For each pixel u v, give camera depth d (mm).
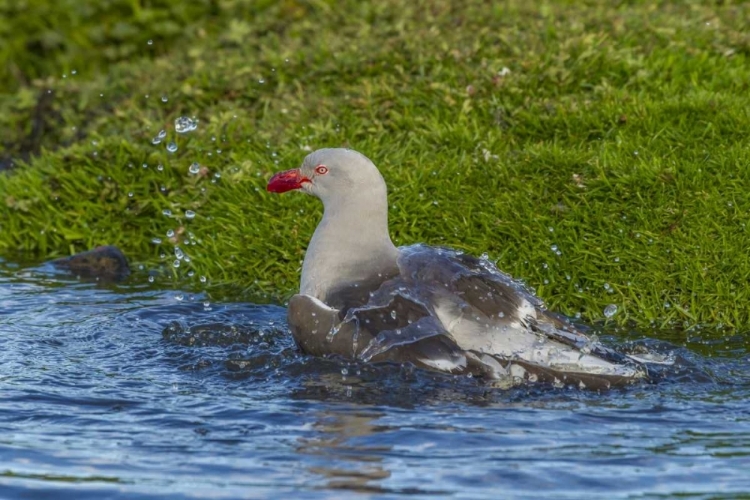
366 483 7598
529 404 8930
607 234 11914
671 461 7926
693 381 9461
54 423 8680
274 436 8391
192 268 13078
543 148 12984
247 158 13742
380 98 14531
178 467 7887
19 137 17047
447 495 7422
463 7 16828
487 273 10125
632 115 13570
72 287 12680
